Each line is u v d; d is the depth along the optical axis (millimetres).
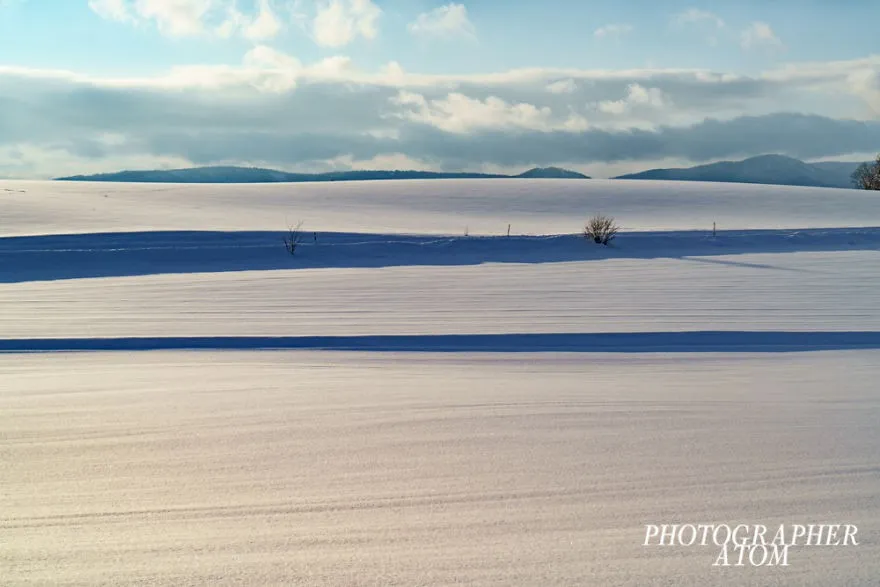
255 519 4699
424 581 3820
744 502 5043
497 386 9969
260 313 21828
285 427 7277
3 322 20047
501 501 5031
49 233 45344
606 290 26922
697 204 69875
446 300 24547
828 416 7902
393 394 9203
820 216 63094
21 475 5695
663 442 6691
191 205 65875
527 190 79000
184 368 12125
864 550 4277
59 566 4027
